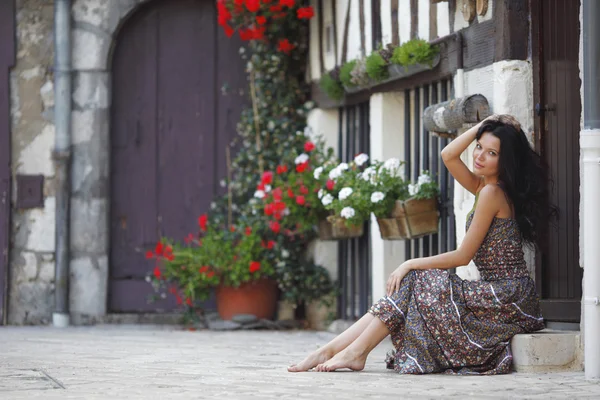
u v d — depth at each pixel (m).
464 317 5.33
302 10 9.53
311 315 9.81
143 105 10.26
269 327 9.63
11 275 9.91
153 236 10.23
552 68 6.34
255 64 10.14
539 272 6.24
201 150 10.34
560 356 5.43
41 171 9.98
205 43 10.33
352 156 9.51
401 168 8.45
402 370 5.23
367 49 8.70
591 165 5.15
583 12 5.16
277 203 9.09
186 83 10.32
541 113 6.31
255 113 10.12
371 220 8.63
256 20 9.79
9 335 8.41
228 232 9.72
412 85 7.96
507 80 6.34
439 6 7.34
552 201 6.29
